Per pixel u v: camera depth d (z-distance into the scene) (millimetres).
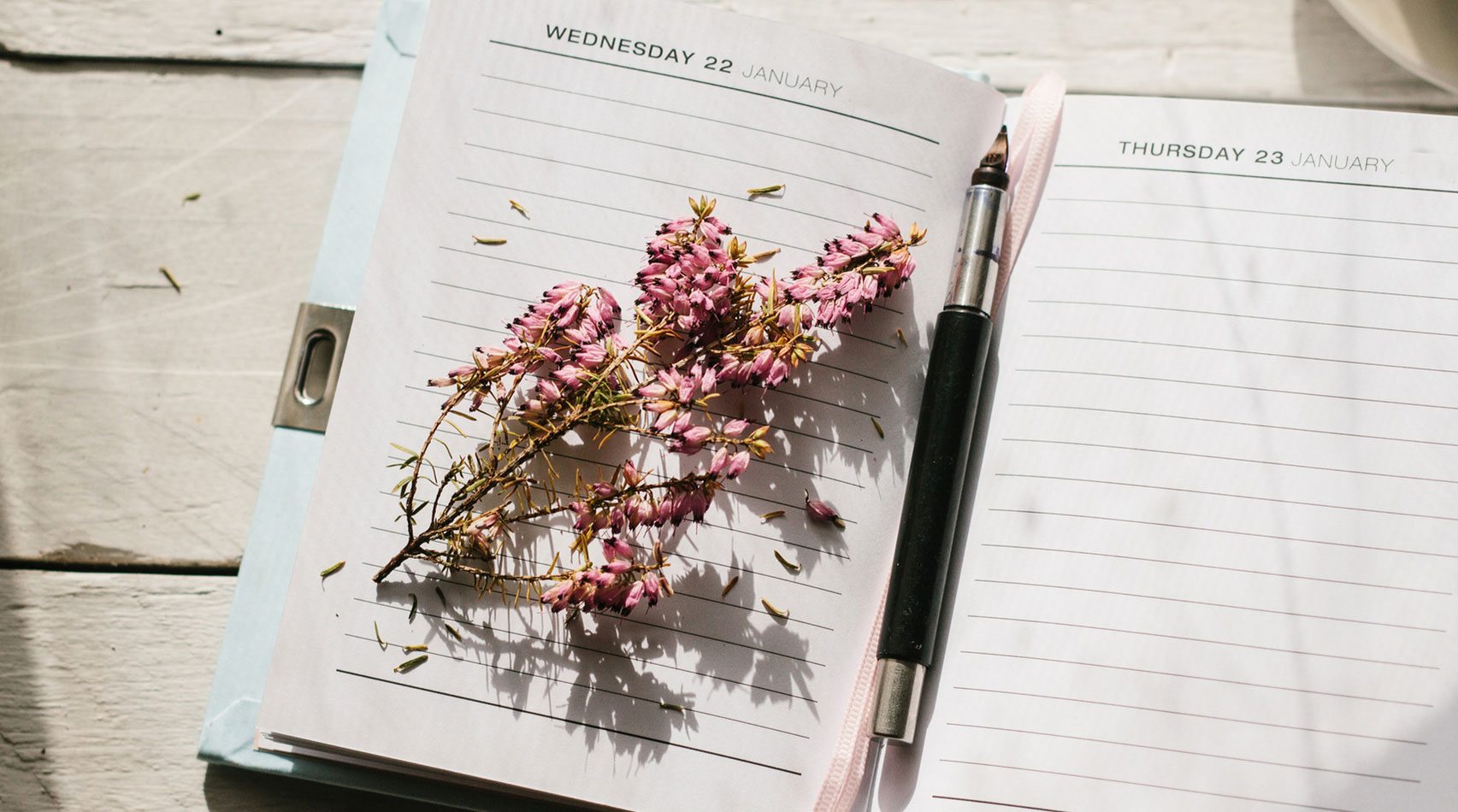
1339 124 571
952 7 678
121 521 613
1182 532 538
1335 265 559
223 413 630
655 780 523
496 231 565
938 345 543
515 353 530
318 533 539
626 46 578
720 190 569
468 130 572
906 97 577
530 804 540
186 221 652
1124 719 521
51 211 649
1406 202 563
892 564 535
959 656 535
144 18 670
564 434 548
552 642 535
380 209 595
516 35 580
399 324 557
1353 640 525
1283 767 514
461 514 531
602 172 571
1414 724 515
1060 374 556
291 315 645
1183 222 565
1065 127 580
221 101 666
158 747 578
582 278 563
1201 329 555
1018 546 542
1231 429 546
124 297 642
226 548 612
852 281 536
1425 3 603
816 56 578
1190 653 526
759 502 549
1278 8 672
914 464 537
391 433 549
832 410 558
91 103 662
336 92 668
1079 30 673
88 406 627
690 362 546
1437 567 530
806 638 540
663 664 535
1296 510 538
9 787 571
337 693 525
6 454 618
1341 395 547
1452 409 544
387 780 542
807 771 528
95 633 595
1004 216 560
